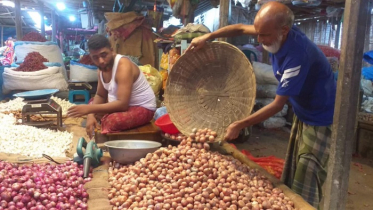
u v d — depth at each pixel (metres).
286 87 1.92
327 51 6.12
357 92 1.57
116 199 1.90
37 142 2.94
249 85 2.57
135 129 3.10
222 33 2.65
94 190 2.01
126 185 2.01
